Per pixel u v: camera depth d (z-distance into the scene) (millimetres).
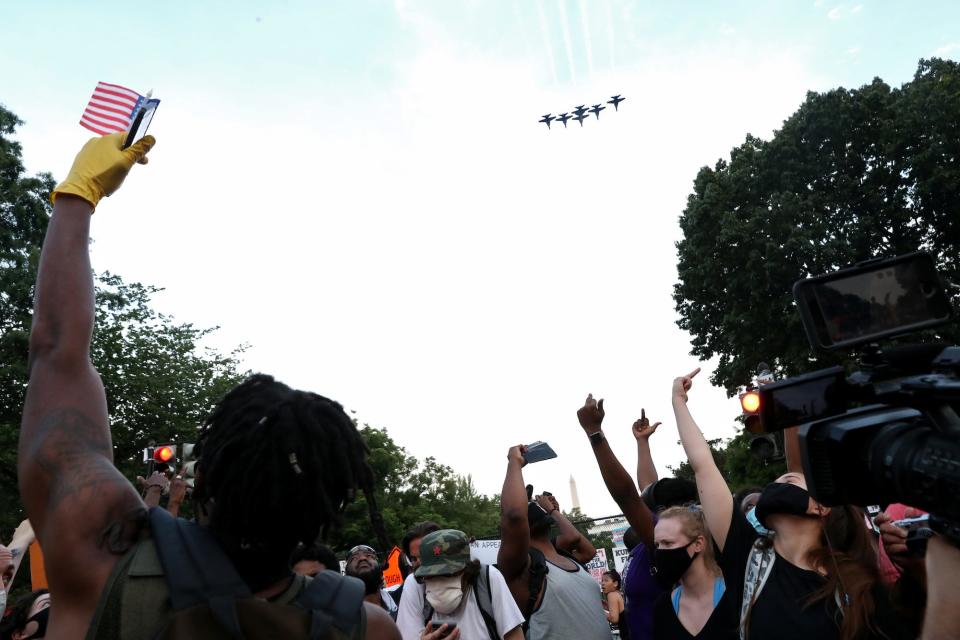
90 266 1540
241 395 1512
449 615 3717
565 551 5316
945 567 1252
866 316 1482
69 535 1293
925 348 1412
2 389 21812
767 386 1493
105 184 1601
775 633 2502
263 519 1368
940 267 25016
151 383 25266
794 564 2625
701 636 3002
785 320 24422
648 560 4145
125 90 1756
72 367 1445
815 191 25875
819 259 24297
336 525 1496
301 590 1431
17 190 22828
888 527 2426
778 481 2979
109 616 1221
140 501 1412
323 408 1529
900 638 2346
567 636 4008
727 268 26359
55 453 1365
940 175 23734
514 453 4199
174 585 1255
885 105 25562
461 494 57531
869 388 1436
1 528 22203
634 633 4078
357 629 1427
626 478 4172
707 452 3084
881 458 1293
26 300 22234
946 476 1137
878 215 24828
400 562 7438
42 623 4000
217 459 1400
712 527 2936
